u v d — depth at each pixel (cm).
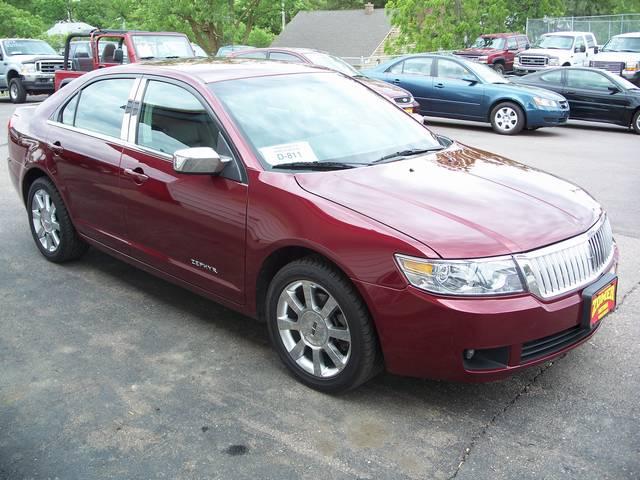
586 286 336
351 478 293
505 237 321
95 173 473
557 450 311
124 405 352
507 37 2772
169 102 437
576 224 348
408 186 366
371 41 4547
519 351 316
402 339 320
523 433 325
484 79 1434
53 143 515
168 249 431
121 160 453
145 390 366
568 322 326
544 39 2600
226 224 384
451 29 2786
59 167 509
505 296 309
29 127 553
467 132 1438
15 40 2080
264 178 370
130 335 432
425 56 1509
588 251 343
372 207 340
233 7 3703
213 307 475
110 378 379
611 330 435
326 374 356
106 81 498
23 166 554
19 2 4938
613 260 371
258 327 445
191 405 351
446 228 323
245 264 380
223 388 368
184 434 326
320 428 331
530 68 2464
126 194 449
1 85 2053
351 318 335
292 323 368
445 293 308
